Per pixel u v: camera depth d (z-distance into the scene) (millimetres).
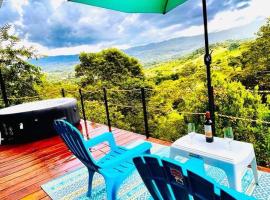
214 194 881
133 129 16203
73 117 4859
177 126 12969
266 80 11102
